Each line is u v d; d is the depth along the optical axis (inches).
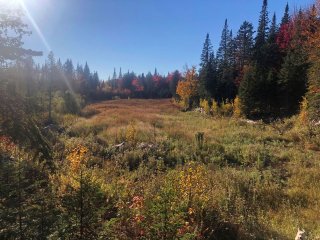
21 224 178.7
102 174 467.8
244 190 436.5
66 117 1339.8
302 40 1834.4
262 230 305.9
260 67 1834.4
